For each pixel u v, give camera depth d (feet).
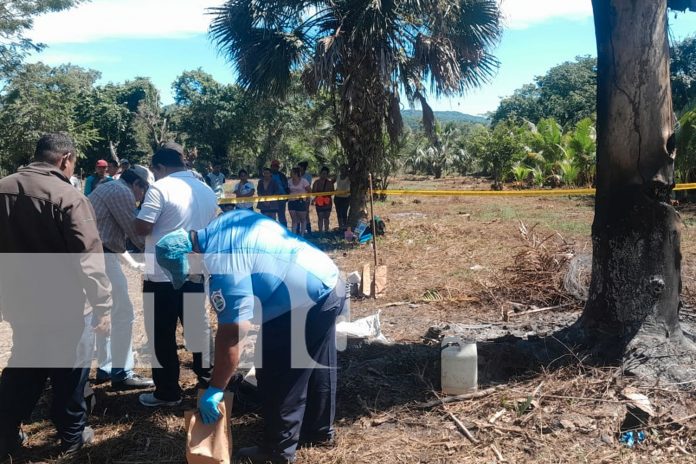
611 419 11.93
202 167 169.37
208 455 9.78
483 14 34.91
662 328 14.10
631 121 13.88
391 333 18.56
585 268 21.71
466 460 10.90
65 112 102.32
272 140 168.66
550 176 82.28
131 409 13.52
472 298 22.09
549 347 14.85
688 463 10.50
